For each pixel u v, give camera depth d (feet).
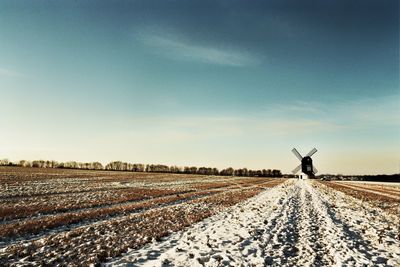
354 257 35.58
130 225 50.67
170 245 38.52
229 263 31.99
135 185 149.07
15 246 35.27
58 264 29.45
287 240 43.24
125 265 29.99
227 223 55.11
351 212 73.61
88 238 40.73
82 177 195.31
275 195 118.11
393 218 66.95
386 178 442.91
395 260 35.32
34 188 107.04
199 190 134.10
